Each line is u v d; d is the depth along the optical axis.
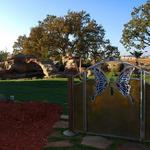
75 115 3.53
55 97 6.05
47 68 14.00
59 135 3.45
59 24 27.20
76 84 3.51
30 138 3.28
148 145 3.16
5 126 3.68
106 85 3.36
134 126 3.25
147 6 24.70
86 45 27.56
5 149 2.93
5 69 13.98
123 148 3.07
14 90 7.17
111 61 3.30
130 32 25.09
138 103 3.22
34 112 4.26
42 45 27.47
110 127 3.37
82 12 27.89
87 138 3.34
